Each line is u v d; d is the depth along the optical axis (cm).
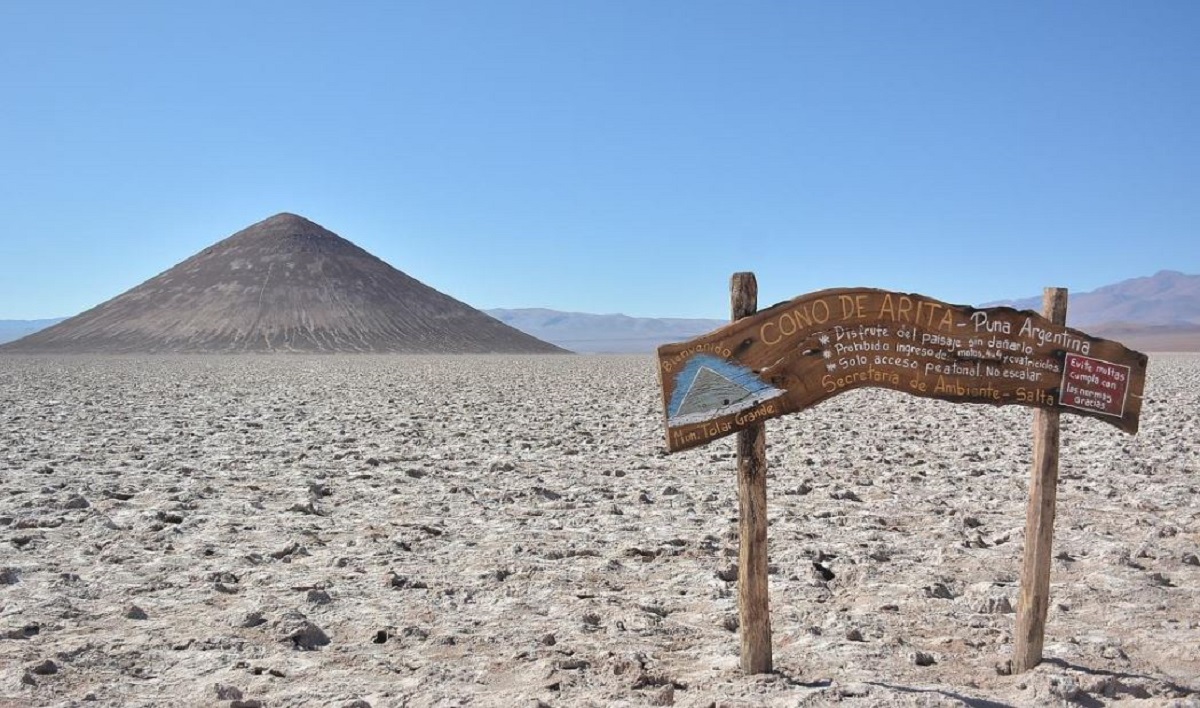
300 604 854
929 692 629
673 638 777
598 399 3647
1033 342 638
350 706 612
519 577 958
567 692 648
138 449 1938
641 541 1106
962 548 1066
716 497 1405
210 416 2764
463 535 1159
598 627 803
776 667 698
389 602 868
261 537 1134
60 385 4612
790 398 623
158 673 682
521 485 1530
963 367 633
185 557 1026
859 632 772
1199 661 715
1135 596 880
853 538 1128
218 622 802
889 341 627
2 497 1370
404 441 2123
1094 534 1140
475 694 643
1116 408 647
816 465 1739
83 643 738
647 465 1755
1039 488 673
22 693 632
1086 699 629
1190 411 2880
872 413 2898
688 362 620
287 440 2136
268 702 627
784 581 935
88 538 1116
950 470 1672
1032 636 684
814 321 623
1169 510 1292
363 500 1392
